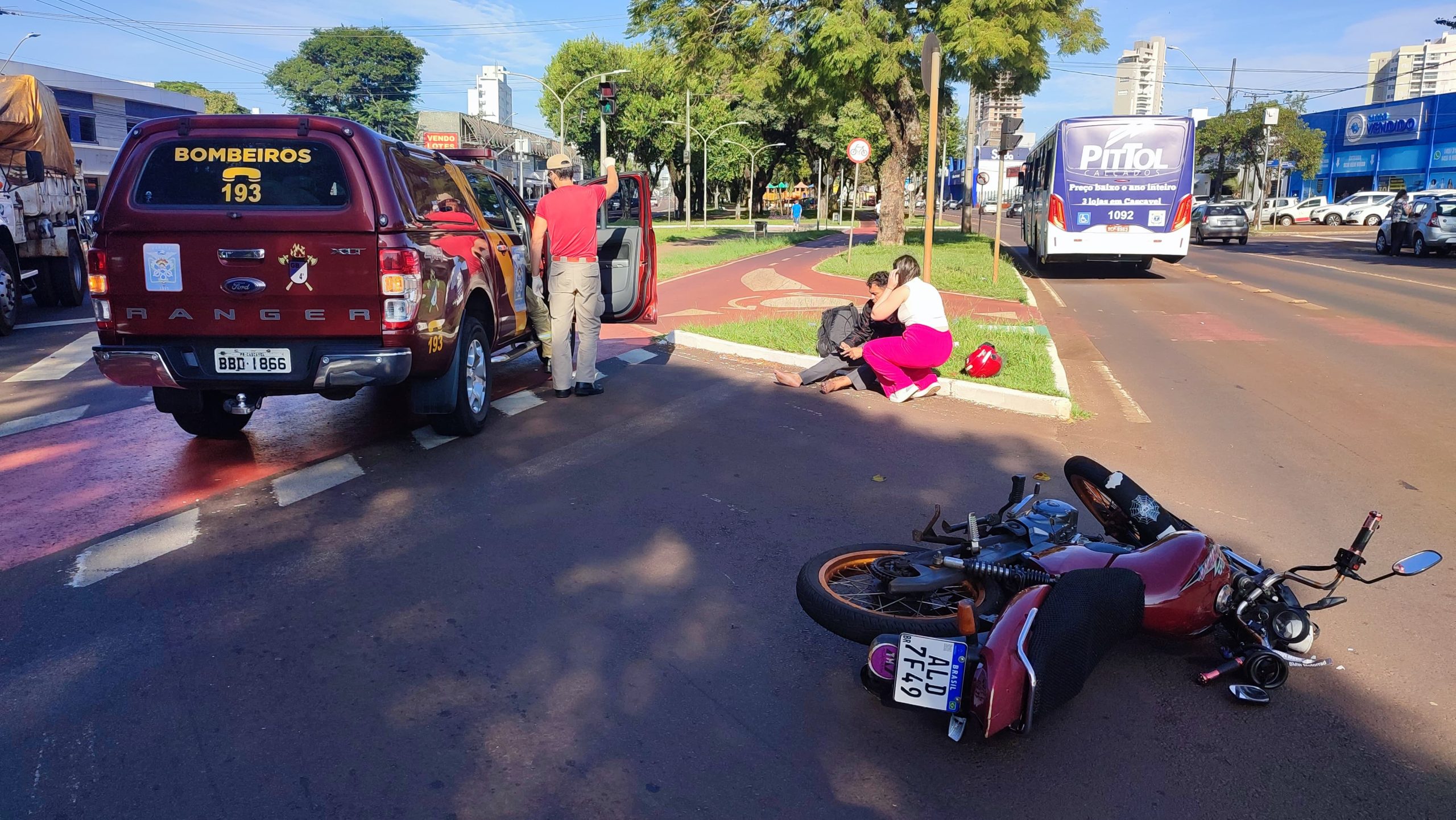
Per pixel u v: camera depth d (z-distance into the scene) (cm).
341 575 434
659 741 312
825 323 876
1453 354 1095
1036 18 2316
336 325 560
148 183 557
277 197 557
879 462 627
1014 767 302
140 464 601
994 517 393
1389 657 377
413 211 593
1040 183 2408
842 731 320
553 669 356
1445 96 5206
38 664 350
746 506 536
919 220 7044
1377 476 623
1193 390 903
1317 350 1133
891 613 353
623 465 607
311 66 8294
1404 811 283
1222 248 3341
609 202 973
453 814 274
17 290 1219
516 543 477
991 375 865
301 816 271
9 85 1365
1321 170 6159
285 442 657
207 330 558
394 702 331
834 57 2331
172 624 384
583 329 791
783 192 10144
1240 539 509
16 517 502
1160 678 358
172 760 296
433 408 629
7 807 271
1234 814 280
